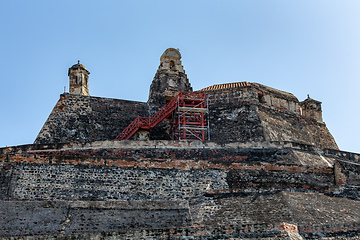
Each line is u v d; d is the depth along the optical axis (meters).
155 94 33.94
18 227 15.82
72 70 33.53
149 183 20.45
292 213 16.89
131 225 16.53
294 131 33.66
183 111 29.45
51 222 16.19
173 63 36.56
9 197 19.52
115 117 31.67
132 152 24.05
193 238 15.13
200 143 24.91
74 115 30.78
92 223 16.38
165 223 16.80
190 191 20.69
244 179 21.58
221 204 18.31
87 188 19.88
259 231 15.36
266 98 33.84
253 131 30.91
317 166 22.66
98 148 24.06
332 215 17.12
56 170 20.09
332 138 36.66
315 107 36.78
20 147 23.97
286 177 22.00
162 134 31.38
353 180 21.50
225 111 32.28
